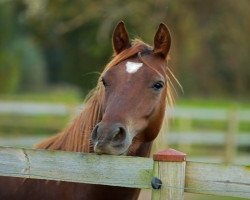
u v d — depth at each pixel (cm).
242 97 2816
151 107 463
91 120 476
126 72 468
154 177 426
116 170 438
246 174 418
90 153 443
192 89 2767
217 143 1669
